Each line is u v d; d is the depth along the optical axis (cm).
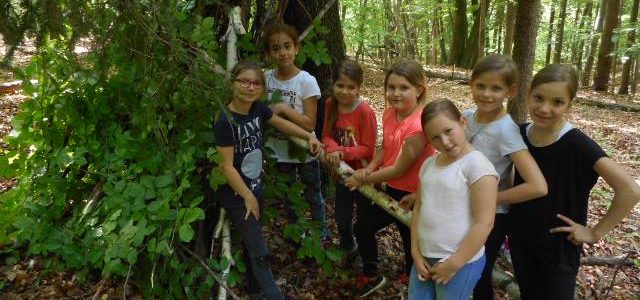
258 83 219
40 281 254
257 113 233
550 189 191
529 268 212
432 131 180
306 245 252
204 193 259
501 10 1603
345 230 282
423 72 229
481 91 193
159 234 213
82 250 235
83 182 264
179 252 240
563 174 187
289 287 270
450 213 181
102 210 238
